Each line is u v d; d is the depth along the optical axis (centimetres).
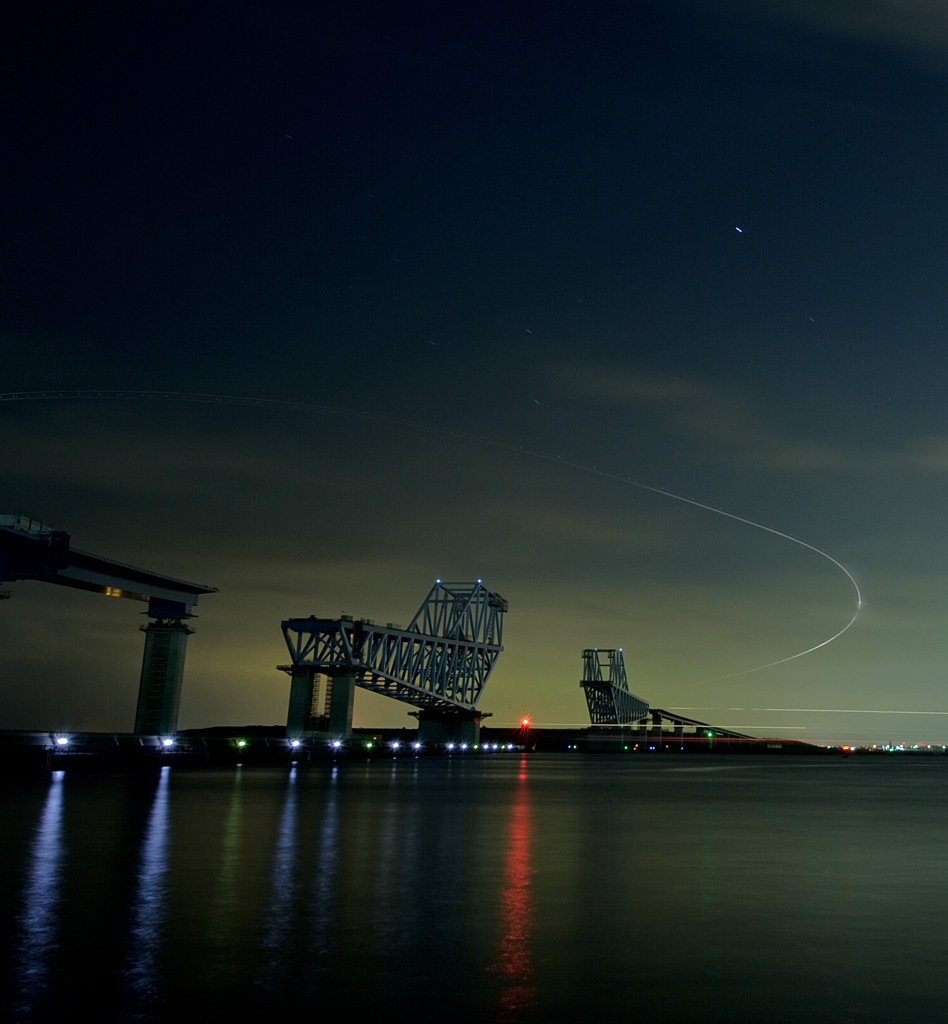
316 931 1945
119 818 4228
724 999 1513
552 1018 1408
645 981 1612
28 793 5916
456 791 7369
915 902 2392
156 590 13438
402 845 3450
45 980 1566
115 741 10594
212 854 3050
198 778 8469
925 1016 1433
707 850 3519
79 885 2427
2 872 2623
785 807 6119
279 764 13512
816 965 1731
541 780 10244
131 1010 1414
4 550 10862
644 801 6619
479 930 1988
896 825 4725
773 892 2534
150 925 1972
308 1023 1369
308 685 19250
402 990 1537
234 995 1496
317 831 3859
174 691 13500
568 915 2170
